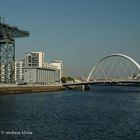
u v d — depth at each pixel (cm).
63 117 5781
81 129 4506
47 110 6981
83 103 9181
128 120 5472
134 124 5012
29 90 15700
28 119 5416
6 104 8262
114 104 8894
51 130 4391
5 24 12988
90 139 3866
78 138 3909
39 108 7400
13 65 14275
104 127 4700
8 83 14175
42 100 10131
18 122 5050
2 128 4478
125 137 4006
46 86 18038
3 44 13762
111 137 3997
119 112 6744
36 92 16488
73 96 12988
